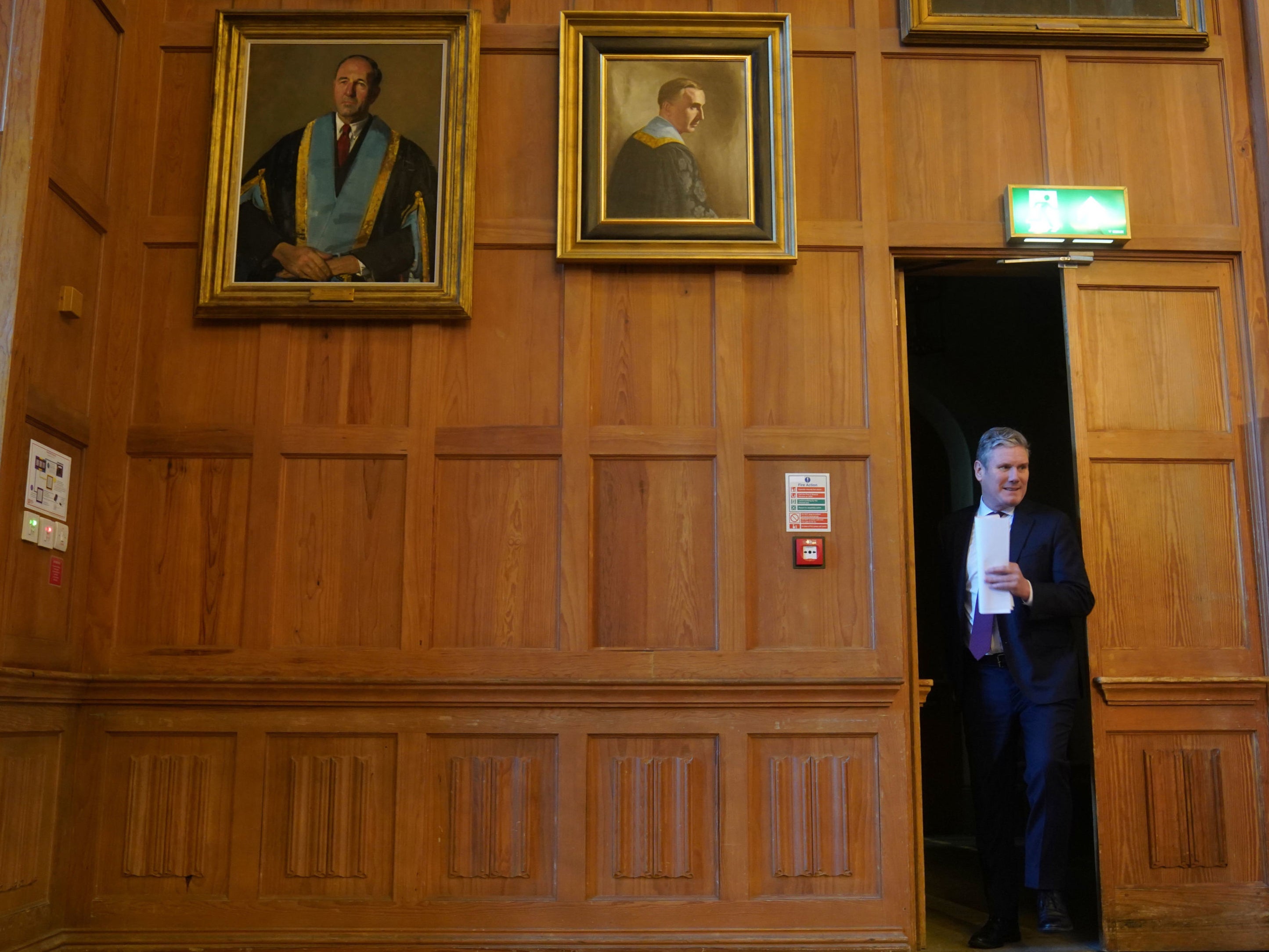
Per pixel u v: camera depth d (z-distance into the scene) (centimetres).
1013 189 441
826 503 422
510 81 447
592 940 389
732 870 395
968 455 869
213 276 424
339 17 441
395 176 433
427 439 420
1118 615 427
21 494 365
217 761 401
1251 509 436
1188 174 454
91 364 418
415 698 402
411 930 389
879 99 448
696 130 440
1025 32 450
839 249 439
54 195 389
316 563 414
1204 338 447
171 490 417
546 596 414
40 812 378
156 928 388
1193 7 460
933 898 499
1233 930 407
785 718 406
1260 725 422
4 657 352
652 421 425
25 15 378
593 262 430
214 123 432
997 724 411
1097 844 412
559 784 399
